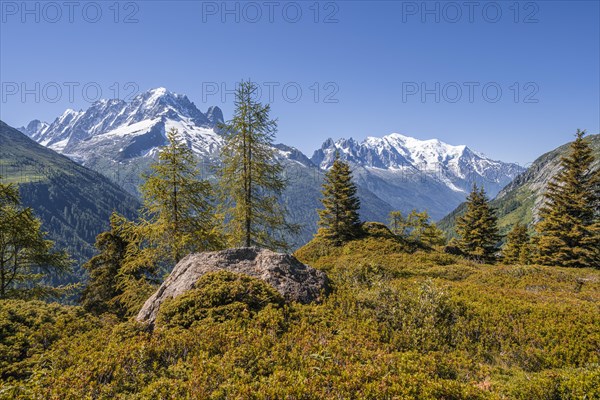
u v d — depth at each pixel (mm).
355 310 11359
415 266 25016
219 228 21812
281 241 23922
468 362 8906
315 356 7543
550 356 9617
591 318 11578
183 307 9945
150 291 18266
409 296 12273
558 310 12328
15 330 8680
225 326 8891
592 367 8453
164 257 19422
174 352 7598
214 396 5836
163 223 18828
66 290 24969
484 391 6891
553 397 6965
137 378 6496
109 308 20594
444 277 21328
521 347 9984
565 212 37625
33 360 7391
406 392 6301
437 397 6430
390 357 8008
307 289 12359
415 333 9992
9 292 21484
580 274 22172
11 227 20516
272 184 22875
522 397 7047
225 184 22469
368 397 6199
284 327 9266
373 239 35438
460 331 10758
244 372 6789
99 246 27297
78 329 9266
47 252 23734
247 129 21812
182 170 19062
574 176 37094
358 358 7898
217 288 10531
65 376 6320
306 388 6109
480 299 13703
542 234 41781
